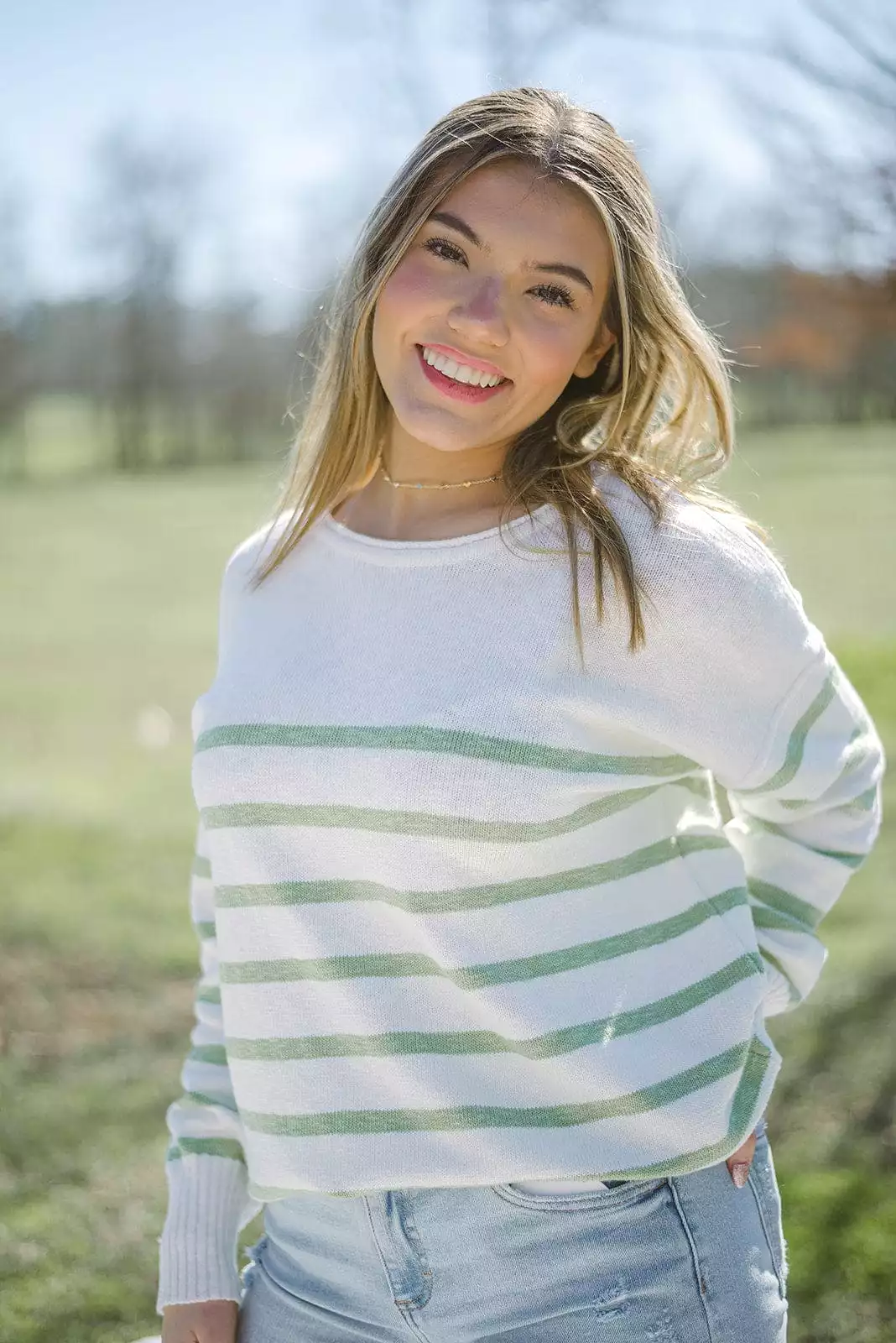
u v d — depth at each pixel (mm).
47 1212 3277
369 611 1562
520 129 1562
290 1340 1597
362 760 1460
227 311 45125
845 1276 2805
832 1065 3732
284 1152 1568
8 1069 4031
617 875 1468
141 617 17562
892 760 6965
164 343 45344
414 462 1665
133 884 5930
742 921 1553
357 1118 1522
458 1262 1488
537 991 1434
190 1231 1685
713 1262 1451
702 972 1485
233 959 1594
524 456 1601
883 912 4957
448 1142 1473
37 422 51625
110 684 13078
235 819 1551
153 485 37594
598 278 1592
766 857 1672
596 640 1438
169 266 44844
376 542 1594
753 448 25422
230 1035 1622
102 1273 3045
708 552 1439
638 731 1465
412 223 1590
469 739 1422
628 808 1490
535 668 1440
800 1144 3350
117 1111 3777
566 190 1556
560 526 1482
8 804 7512
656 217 1629
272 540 1760
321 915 1507
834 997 4184
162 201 44312
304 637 1600
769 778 1548
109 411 46719
